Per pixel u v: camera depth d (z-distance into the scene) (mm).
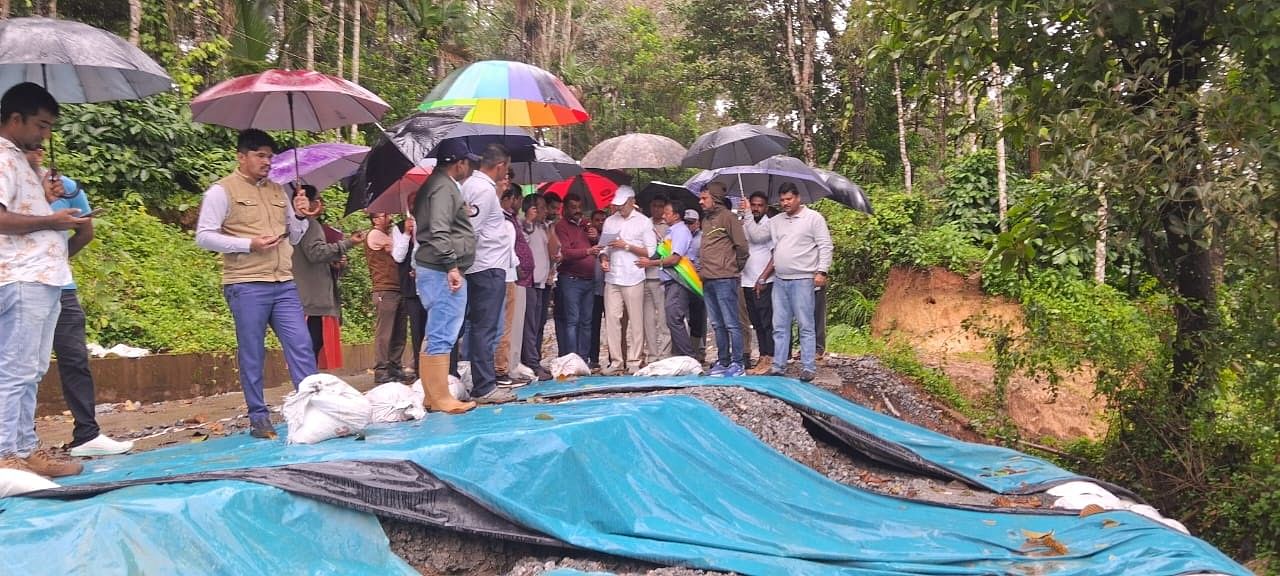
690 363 10000
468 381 8234
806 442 8523
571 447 5719
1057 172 8297
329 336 8320
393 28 27688
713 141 11266
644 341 10656
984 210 18516
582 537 5449
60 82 6285
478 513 5246
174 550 4109
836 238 19219
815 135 25828
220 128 16484
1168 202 8688
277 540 4453
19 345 4980
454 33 28609
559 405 7117
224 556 4199
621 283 10398
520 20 32781
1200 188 7520
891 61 10500
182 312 12477
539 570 5270
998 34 8992
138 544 4035
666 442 6617
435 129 7598
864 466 9008
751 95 26344
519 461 5520
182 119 15516
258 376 6203
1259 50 8070
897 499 7383
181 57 16859
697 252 10906
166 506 4180
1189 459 8992
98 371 9992
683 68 27281
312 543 4602
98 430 6289
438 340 6902
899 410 11836
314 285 8492
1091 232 9320
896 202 19172
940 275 16469
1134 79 8414
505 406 7184
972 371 13578
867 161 23891
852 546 6090
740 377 9594
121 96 6465
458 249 6844
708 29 26359
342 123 7504
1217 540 8609
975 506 7270
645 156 11484
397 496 4984
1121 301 13430
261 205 6082
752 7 25875
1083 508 7117
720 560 5434
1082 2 8227
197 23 17625
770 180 12039
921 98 10273
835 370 12352
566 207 10789
